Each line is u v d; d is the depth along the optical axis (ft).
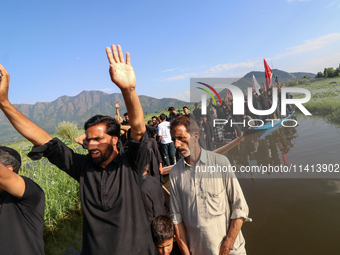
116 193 4.40
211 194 4.86
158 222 5.32
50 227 11.35
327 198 8.04
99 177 4.55
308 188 8.49
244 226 8.09
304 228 7.25
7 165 4.83
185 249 5.34
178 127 4.69
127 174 4.61
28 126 4.50
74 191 13.64
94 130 4.42
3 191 4.72
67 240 10.22
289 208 8.02
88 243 4.41
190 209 5.06
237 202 4.95
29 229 4.64
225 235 5.06
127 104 3.85
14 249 4.35
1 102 4.14
